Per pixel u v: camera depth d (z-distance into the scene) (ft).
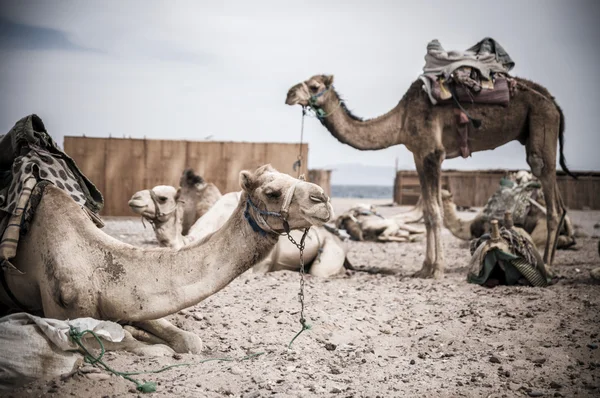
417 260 38.70
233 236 14.49
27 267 15.29
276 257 29.66
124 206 63.16
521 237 27.43
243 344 17.19
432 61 30.50
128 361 14.65
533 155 30.71
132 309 14.43
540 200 38.93
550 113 30.32
